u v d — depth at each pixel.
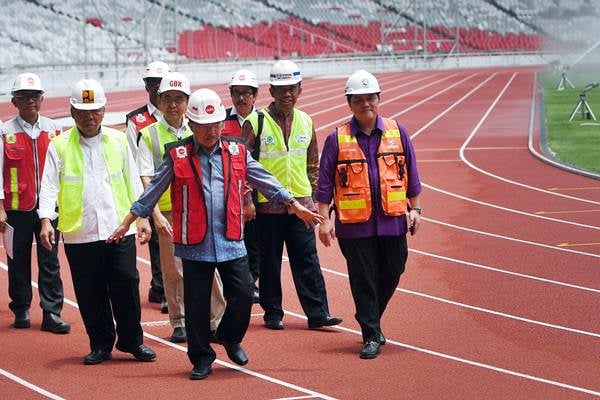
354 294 7.27
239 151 6.73
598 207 14.01
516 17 71.75
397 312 8.52
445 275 10.01
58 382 6.70
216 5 61.75
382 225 7.19
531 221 13.10
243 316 6.72
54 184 7.16
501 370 6.74
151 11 55.22
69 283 9.95
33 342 7.88
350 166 7.20
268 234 8.15
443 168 18.94
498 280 9.73
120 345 7.23
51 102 37.66
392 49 68.69
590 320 8.13
